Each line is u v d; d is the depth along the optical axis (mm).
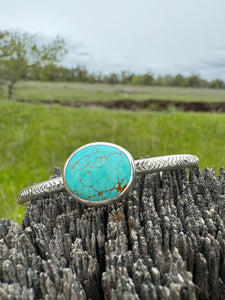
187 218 65
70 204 78
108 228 65
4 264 53
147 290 47
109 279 51
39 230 66
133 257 56
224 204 72
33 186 80
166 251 58
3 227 68
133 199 74
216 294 56
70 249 63
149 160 76
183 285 48
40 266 57
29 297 50
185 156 79
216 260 56
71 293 50
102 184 71
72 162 74
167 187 77
